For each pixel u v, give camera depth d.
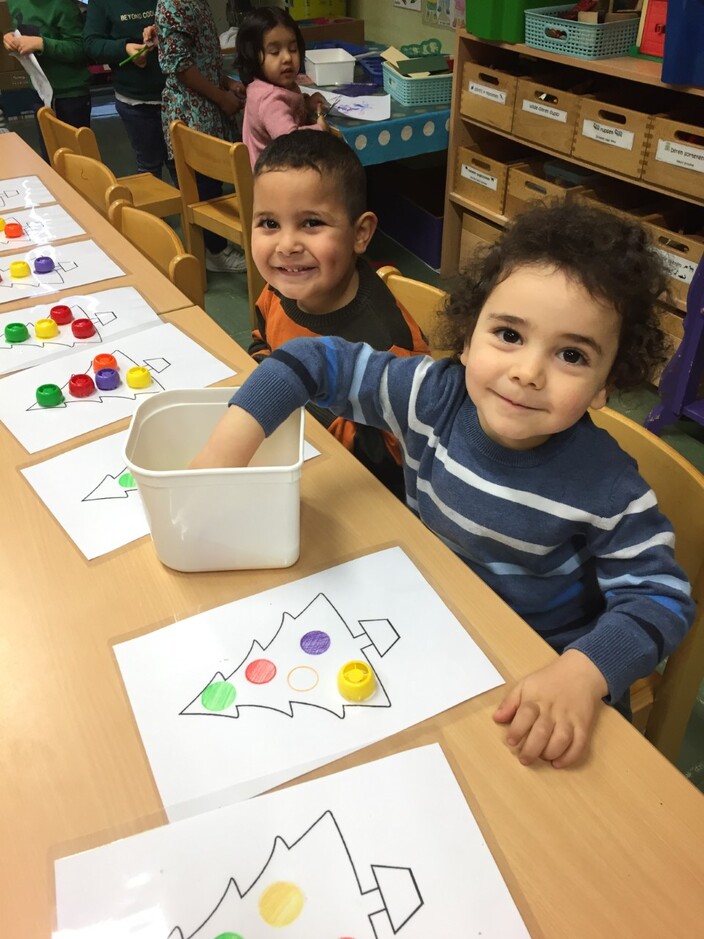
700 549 0.84
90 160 1.94
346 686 0.60
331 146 1.15
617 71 1.88
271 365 0.77
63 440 0.92
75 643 0.65
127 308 1.24
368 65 2.93
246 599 0.70
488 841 0.51
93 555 0.75
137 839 0.51
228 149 2.16
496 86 2.36
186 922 0.47
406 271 3.00
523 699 0.59
